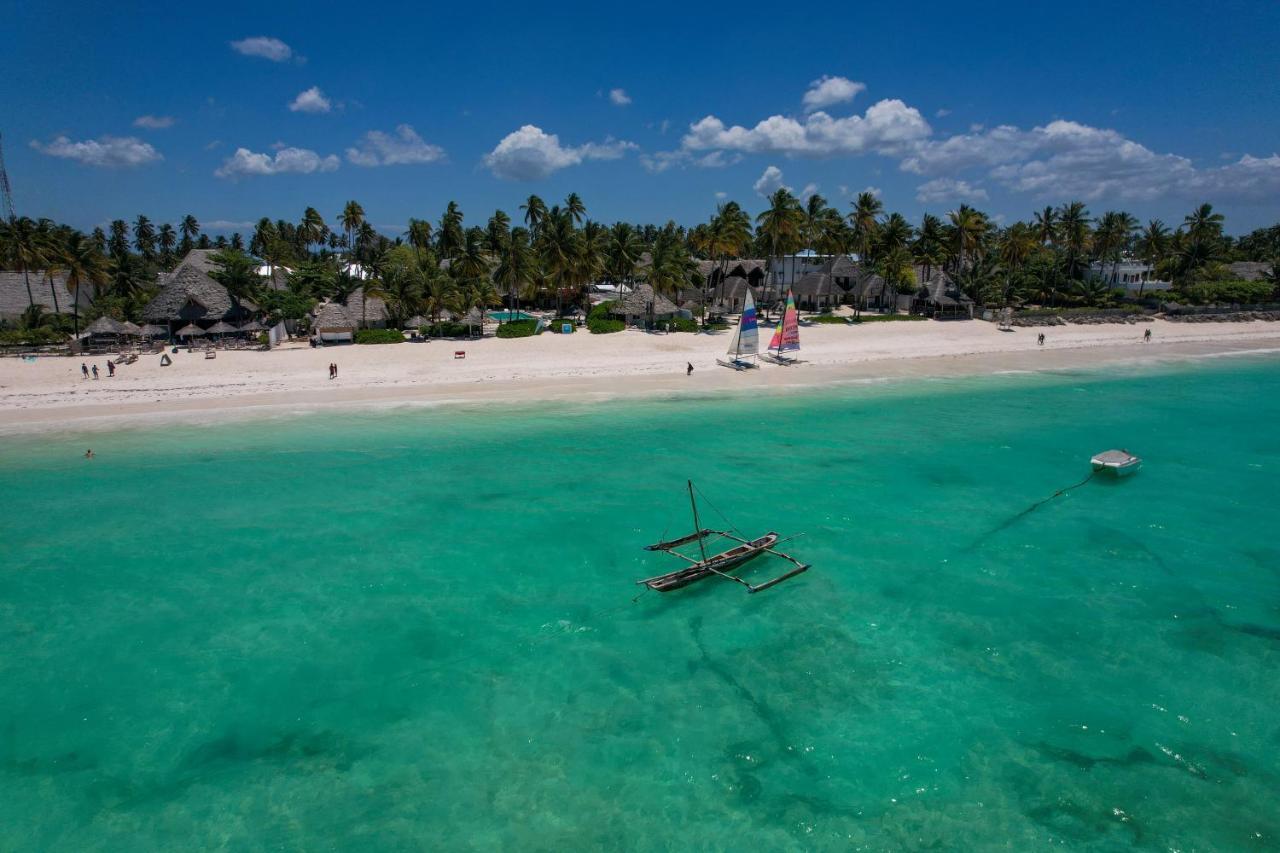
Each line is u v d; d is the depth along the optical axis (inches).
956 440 1691.7
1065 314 3661.4
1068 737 692.7
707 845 576.7
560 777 652.1
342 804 625.3
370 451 1610.5
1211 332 3567.9
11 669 815.7
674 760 669.9
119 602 960.3
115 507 1285.7
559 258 3161.9
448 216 4699.8
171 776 660.7
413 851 575.2
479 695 767.1
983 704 742.5
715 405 2043.6
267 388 2194.9
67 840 590.9
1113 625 888.3
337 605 951.6
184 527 1199.6
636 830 592.4
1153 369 2655.0
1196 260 4466.0
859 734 700.0
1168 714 725.9
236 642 867.4
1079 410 2001.7
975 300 3786.9
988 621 900.6
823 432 1761.8
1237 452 1598.2
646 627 896.9
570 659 830.5
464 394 2159.2
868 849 569.0
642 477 1433.3
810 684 780.0
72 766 672.4
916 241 3887.8
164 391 2139.5
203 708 751.7
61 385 2186.3
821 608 936.3
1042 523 1199.6
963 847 570.9
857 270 4192.9
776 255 3826.3
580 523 1211.2
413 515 1249.4
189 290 3063.5
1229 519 1213.1
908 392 2230.6
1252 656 821.9
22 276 3472.0
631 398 2122.3
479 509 1274.6
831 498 1316.4
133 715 741.3
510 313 3683.6
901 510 1258.6
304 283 3927.2
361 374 2377.0
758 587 981.2
